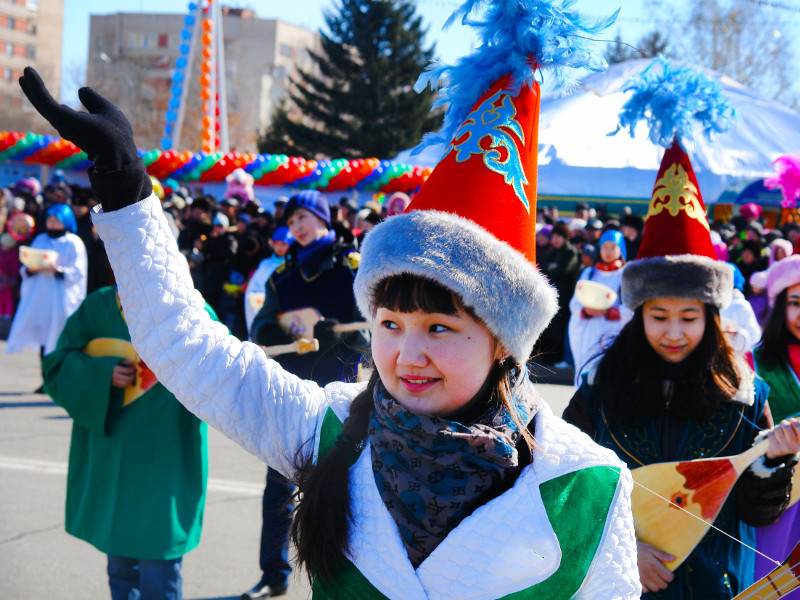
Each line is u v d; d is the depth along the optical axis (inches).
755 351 121.3
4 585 147.0
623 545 56.3
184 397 59.7
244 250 394.0
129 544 121.3
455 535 53.2
